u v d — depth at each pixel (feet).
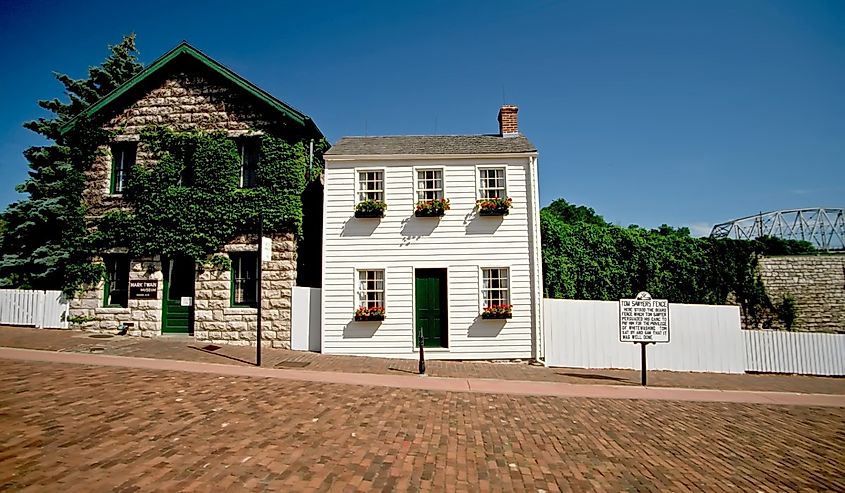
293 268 51.83
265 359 42.52
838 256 71.05
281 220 51.78
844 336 50.11
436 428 24.29
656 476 19.24
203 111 54.49
